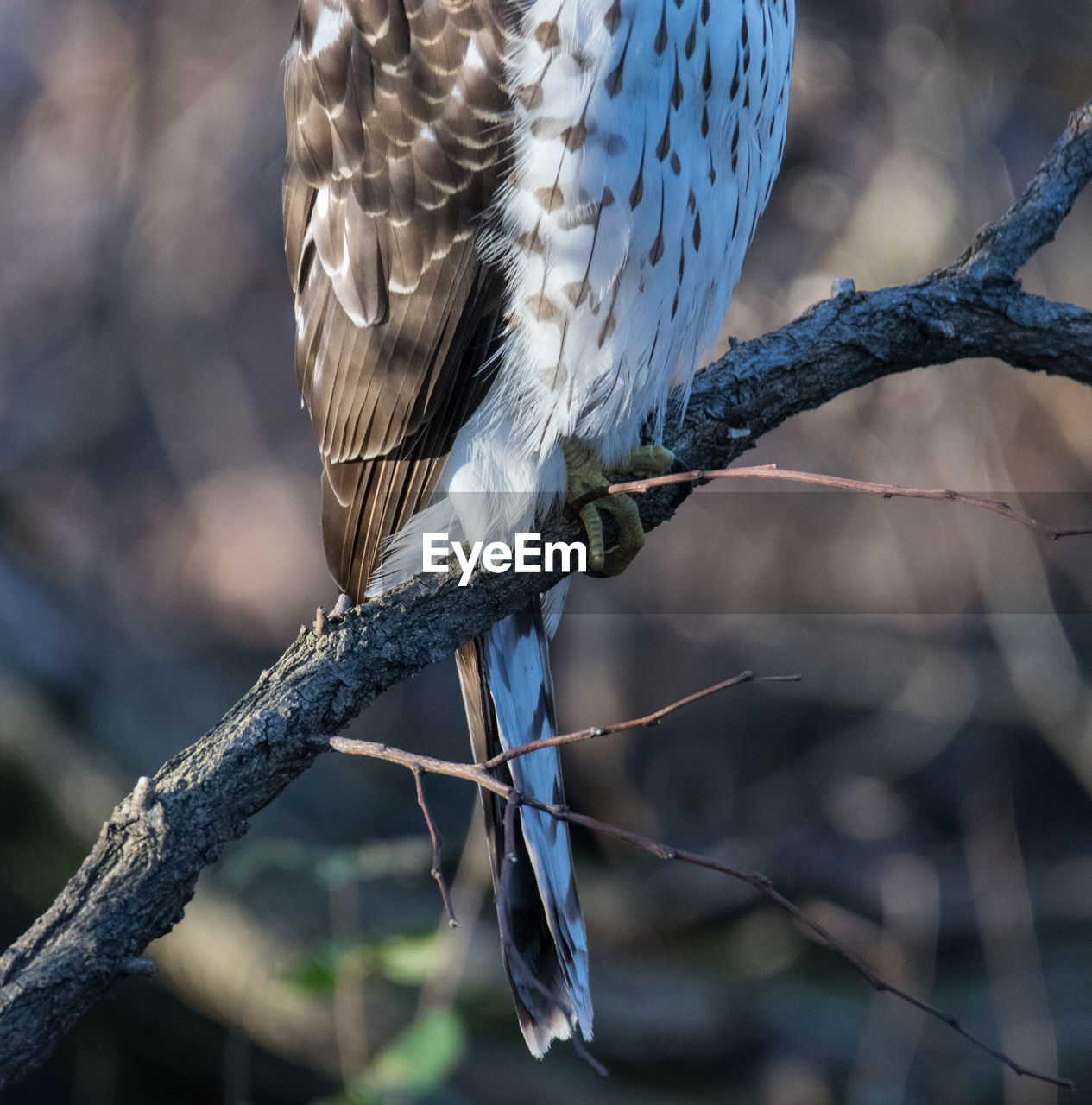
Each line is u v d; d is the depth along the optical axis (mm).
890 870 11680
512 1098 9305
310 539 16375
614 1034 9891
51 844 10281
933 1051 9977
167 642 13828
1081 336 5590
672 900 11422
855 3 12328
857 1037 9938
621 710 13688
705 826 13305
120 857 4023
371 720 14461
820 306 5641
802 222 12500
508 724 5543
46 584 12078
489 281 5199
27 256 15758
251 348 16172
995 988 10438
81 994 3854
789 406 5539
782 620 14047
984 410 12273
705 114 5090
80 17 15625
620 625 13852
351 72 5312
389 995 9312
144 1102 10117
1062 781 13852
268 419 16500
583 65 4883
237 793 4188
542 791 5543
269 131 14836
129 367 15680
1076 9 12328
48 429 15531
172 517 17266
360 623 4574
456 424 5309
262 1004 9234
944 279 5637
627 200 5027
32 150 15875
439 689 14727
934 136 11922
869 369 5590
